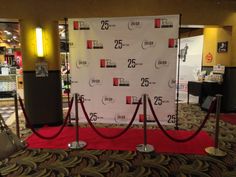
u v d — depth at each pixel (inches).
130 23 169.0
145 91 174.7
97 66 177.6
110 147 150.6
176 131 182.1
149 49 169.5
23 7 187.9
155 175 115.9
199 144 154.2
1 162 130.8
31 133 183.8
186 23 213.2
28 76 195.3
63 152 144.0
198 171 119.4
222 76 246.8
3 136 119.3
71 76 181.2
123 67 174.9
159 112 175.9
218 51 252.1
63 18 194.9
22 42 192.1
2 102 312.7
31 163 129.6
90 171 120.3
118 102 179.6
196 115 237.6
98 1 196.7
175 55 167.2
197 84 272.1
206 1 214.4
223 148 148.4
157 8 203.5
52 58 199.0
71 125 198.5
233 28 229.1
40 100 199.5
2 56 381.4
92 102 182.5
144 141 147.8
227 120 218.2
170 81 170.7
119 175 116.0
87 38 175.5
